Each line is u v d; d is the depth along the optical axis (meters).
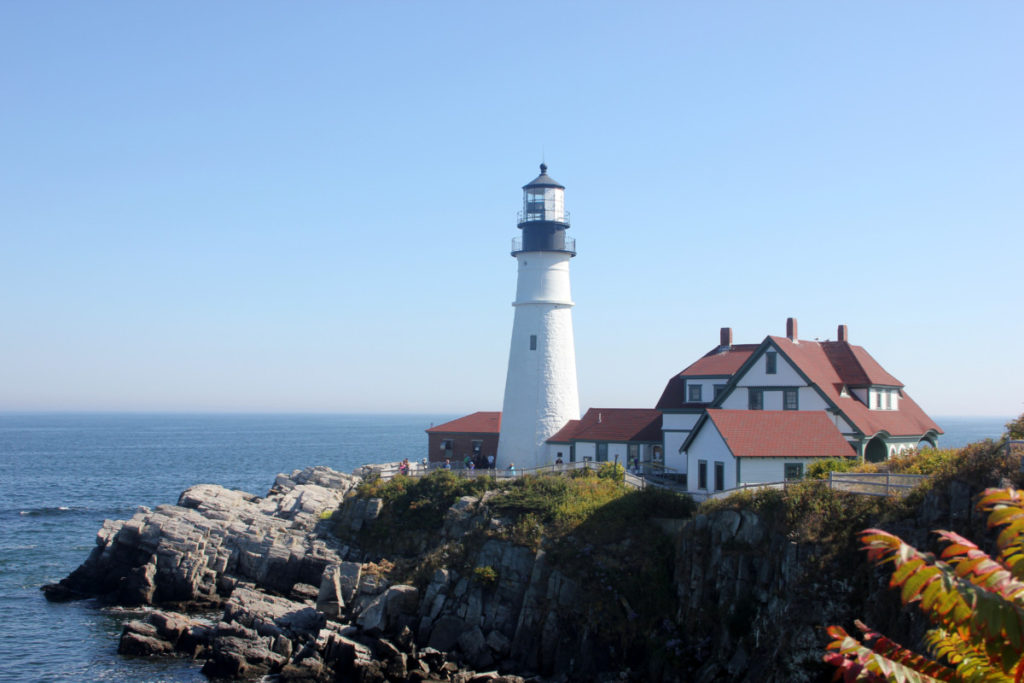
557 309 74.81
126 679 45.16
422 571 54.31
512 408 74.62
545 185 74.31
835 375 63.12
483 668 47.38
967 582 10.88
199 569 59.78
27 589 62.97
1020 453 33.88
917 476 38.38
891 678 11.53
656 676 42.75
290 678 44.84
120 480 140.62
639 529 49.69
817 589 37.06
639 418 71.62
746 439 52.22
